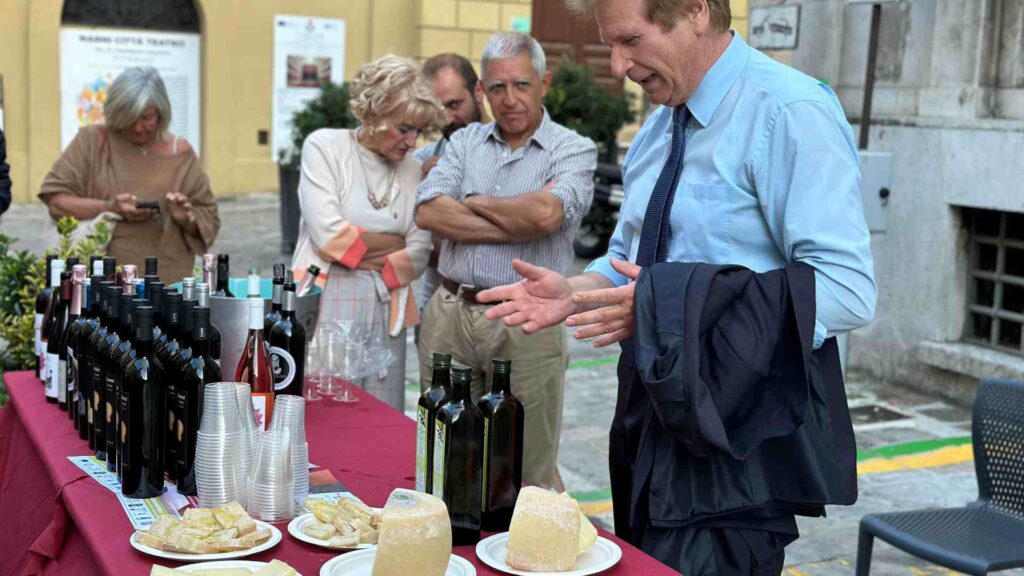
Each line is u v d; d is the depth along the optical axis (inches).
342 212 151.8
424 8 562.3
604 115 414.6
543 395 147.7
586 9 90.0
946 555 118.6
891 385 256.4
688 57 87.4
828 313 82.8
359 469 101.0
